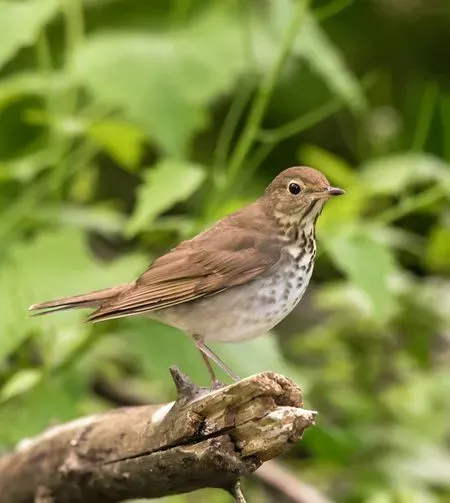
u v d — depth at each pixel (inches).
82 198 518.6
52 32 548.4
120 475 302.8
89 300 328.5
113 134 431.5
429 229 571.8
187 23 506.6
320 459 444.5
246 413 268.5
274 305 341.7
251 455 269.9
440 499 472.4
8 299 387.9
